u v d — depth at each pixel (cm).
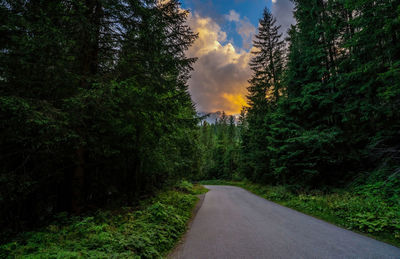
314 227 679
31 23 421
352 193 966
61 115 453
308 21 1424
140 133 845
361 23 928
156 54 706
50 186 664
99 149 701
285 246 491
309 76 1362
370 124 1070
